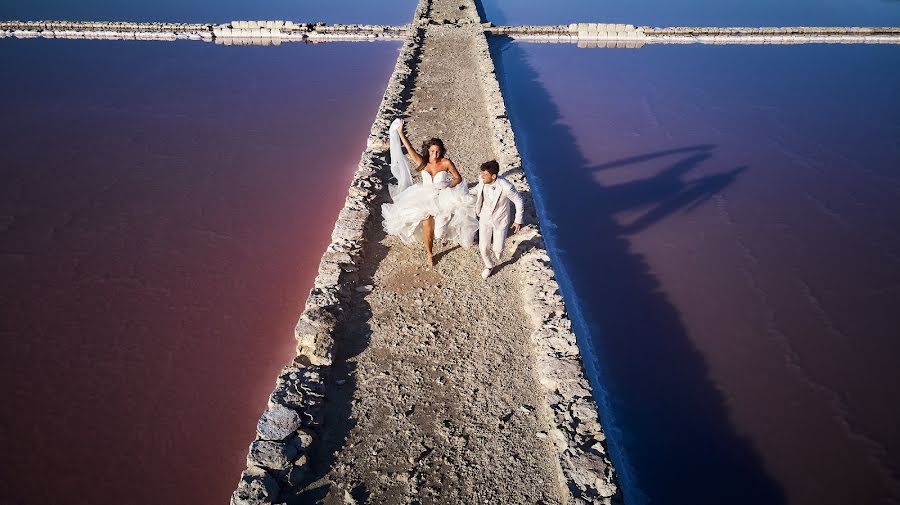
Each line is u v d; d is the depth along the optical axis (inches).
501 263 298.0
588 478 184.7
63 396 250.7
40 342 280.2
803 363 285.7
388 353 240.5
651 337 300.7
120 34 862.5
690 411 259.1
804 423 253.9
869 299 330.0
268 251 355.6
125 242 361.1
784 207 421.4
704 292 333.7
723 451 241.4
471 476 190.4
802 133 548.1
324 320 246.2
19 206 398.9
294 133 527.8
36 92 618.8
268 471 185.2
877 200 432.8
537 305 259.9
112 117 556.4
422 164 284.7
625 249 371.2
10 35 844.6
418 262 298.7
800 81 693.9
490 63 625.9
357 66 732.7
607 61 771.4
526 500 183.5
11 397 249.1
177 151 486.9
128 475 218.5
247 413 246.4
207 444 232.1
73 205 402.0
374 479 189.3
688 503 220.8
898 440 247.3
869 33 898.1
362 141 514.0
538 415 212.8
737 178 461.1
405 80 574.6
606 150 510.6
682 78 701.3
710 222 400.5
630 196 434.6
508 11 1106.1
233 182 437.1
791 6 1178.0
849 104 621.9
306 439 196.5
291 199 414.9
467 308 266.5
